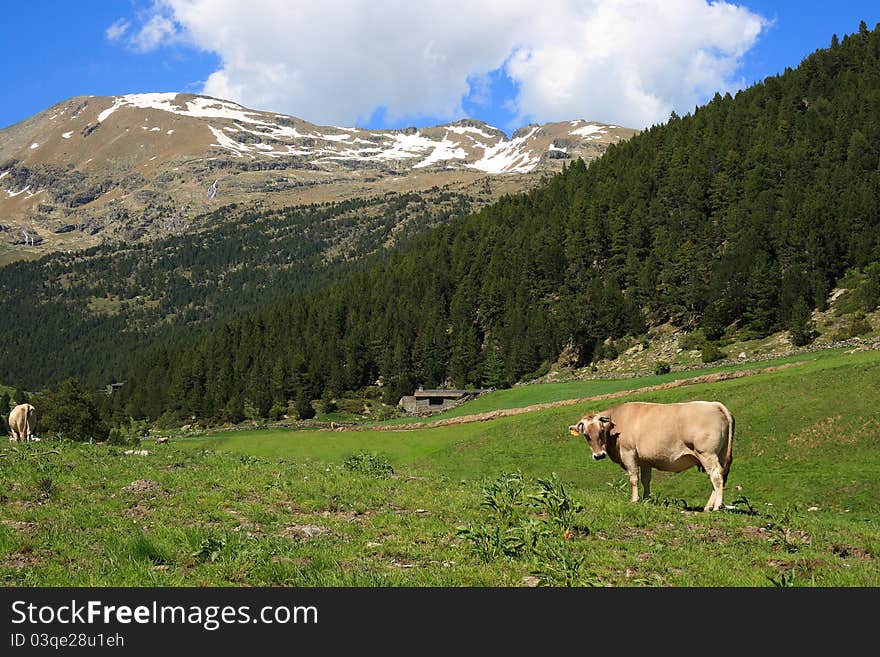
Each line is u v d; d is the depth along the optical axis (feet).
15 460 67.97
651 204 495.82
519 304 491.72
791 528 50.19
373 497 55.77
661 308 418.10
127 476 61.72
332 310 622.95
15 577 33.81
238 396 519.60
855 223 376.68
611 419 61.11
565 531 43.96
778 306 346.33
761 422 136.05
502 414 226.99
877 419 122.72
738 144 538.06
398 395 492.13
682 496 108.47
